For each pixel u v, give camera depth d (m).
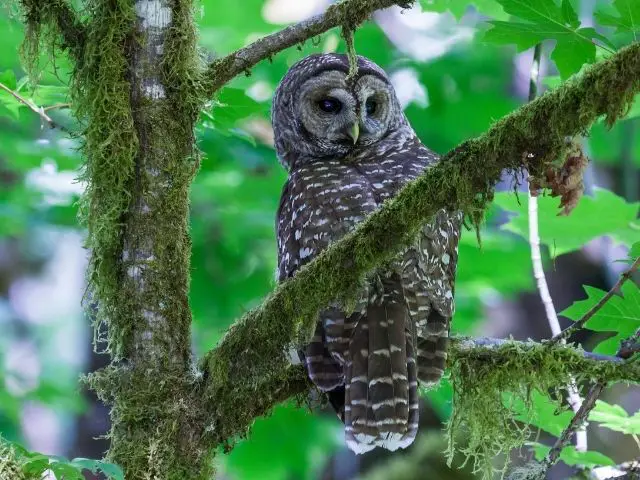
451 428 8.31
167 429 7.35
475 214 6.80
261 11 17.62
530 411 8.02
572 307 8.72
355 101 10.80
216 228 16.70
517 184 6.67
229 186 16.92
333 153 11.04
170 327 7.46
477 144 6.64
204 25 17.73
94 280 7.48
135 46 7.44
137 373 7.41
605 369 7.70
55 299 24.95
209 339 16.44
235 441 7.81
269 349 7.42
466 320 17.12
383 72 11.29
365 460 14.37
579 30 8.03
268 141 17.58
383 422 8.04
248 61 7.70
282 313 7.33
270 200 17.45
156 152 7.42
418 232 6.98
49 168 16.58
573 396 8.72
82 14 7.62
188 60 7.54
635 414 8.73
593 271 18.56
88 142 7.43
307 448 16.14
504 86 19.89
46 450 20.70
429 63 19.19
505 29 8.24
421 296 8.47
